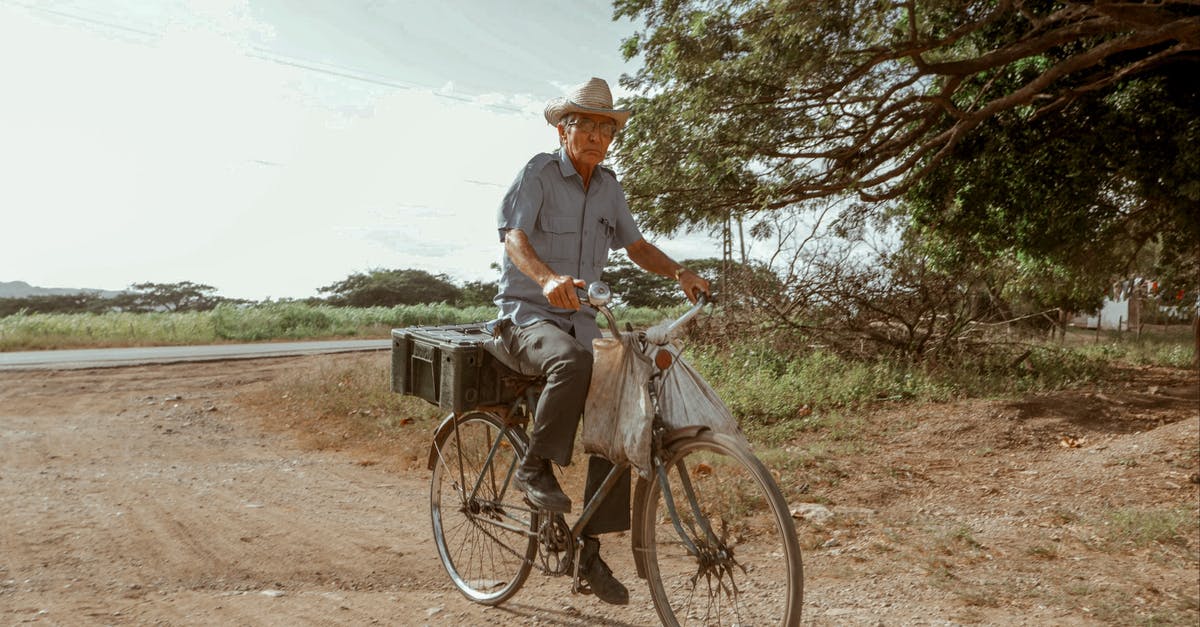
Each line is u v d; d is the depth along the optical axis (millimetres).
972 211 13172
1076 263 14305
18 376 13695
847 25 9711
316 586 4129
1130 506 5895
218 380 13727
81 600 3699
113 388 12680
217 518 5430
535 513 3582
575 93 3297
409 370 3947
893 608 3941
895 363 11750
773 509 2777
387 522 5531
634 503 3268
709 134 11562
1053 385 11531
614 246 3582
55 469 7039
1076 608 3994
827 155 12219
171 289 66000
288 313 31031
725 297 12938
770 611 3254
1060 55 12320
